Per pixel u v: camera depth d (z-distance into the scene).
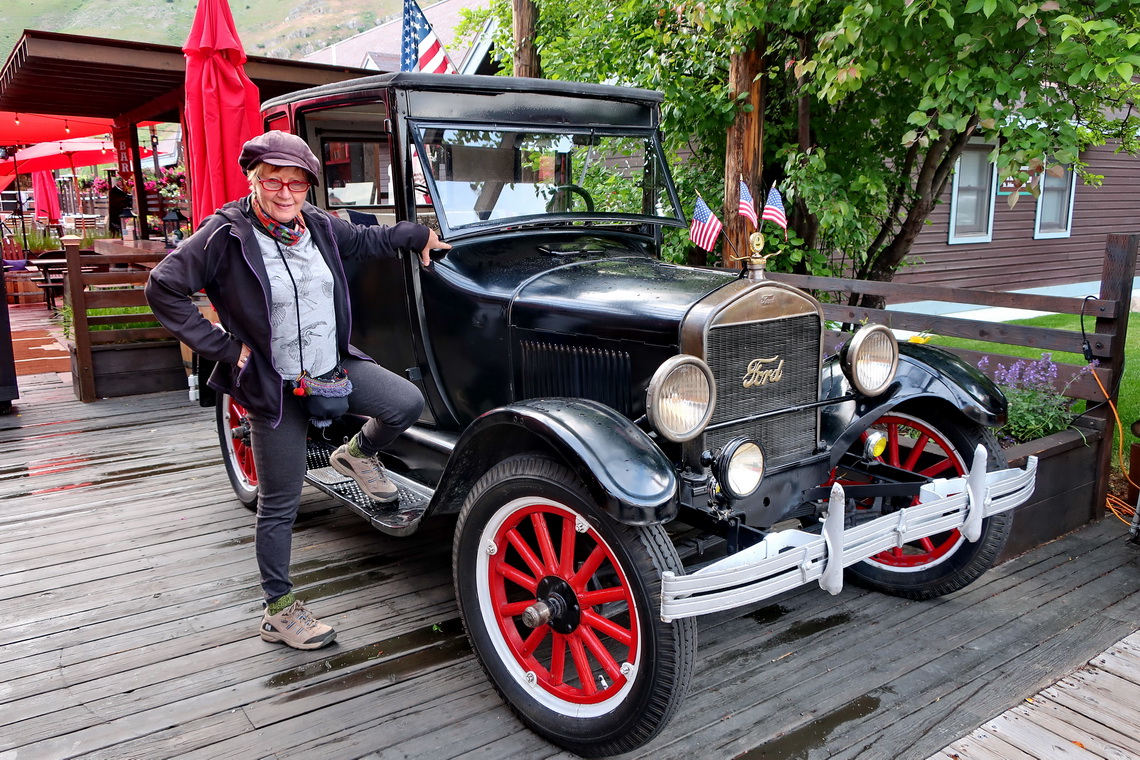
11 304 11.62
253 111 5.03
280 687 2.54
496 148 3.05
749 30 4.79
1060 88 4.19
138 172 10.14
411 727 2.34
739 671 2.61
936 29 3.97
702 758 2.19
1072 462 3.60
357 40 21.47
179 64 6.61
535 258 3.02
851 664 2.64
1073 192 11.73
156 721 2.37
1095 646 2.74
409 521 2.77
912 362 2.92
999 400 2.81
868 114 5.41
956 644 2.76
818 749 2.22
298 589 3.20
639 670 2.04
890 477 2.89
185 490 4.31
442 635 2.86
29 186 24.28
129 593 3.17
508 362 2.80
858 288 4.45
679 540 3.47
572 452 2.04
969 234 10.66
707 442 2.35
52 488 4.33
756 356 2.42
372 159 3.67
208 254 2.33
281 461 2.62
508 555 3.10
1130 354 7.07
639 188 3.49
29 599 3.12
